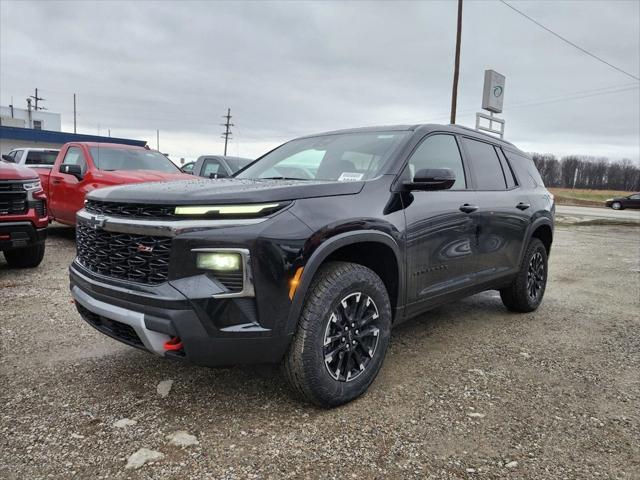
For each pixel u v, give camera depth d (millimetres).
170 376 3137
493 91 15203
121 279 2594
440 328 4383
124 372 3188
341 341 2713
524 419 2697
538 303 5059
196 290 2330
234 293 2357
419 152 3453
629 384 3215
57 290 5227
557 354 3760
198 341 2344
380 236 2871
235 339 2379
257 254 2369
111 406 2738
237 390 2955
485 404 2865
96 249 2789
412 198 3213
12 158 12422
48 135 36000
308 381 2566
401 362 3508
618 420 2713
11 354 3461
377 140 3537
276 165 3816
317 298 2570
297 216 2527
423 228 3236
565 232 14805
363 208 2846
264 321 2410
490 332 4293
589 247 11062
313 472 2174
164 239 2418
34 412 2658
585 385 3182
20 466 2178
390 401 2871
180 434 2453
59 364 3305
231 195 2420
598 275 7398
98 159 7750
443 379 3217
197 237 2352
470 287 3875
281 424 2574
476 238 3836
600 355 3760
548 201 5098
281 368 2635
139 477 2117
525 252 4660
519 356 3691
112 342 3727
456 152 3893
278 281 2414
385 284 3158
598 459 2326
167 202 2408
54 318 4273
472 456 2326
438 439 2469
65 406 2730
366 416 2684
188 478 2115
